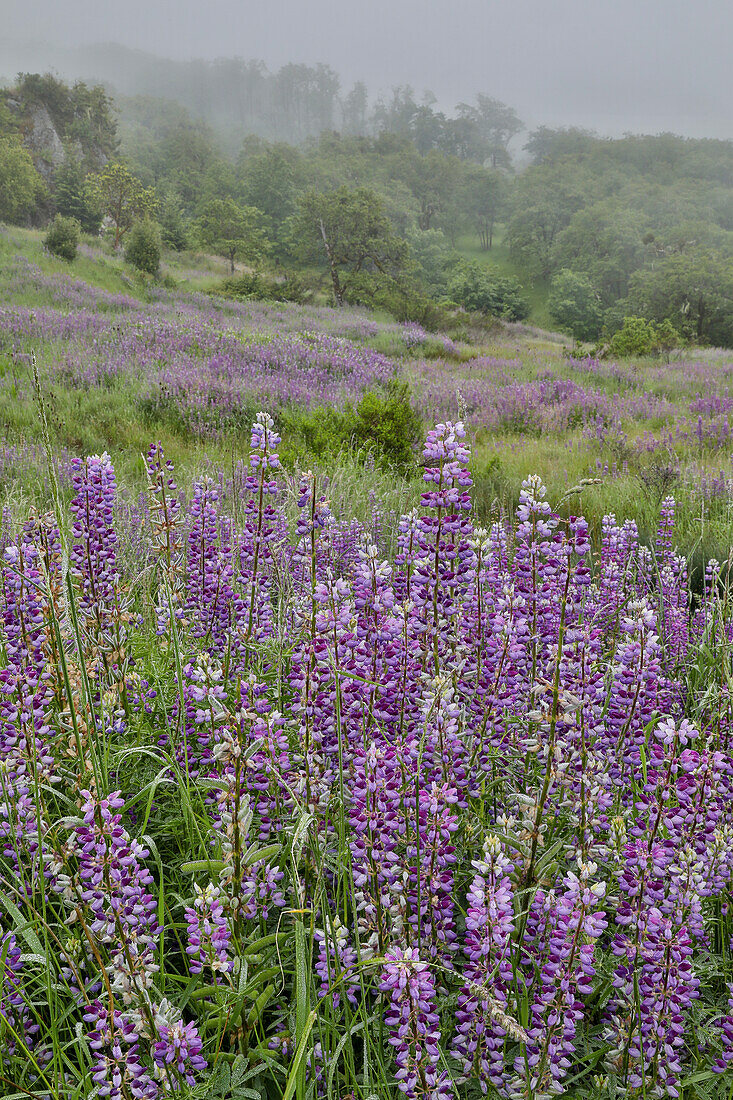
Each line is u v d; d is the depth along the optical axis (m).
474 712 2.81
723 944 2.54
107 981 1.92
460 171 187.50
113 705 3.19
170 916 2.44
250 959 2.18
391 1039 1.88
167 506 3.74
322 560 3.27
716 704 3.67
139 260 46.78
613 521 5.40
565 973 1.91
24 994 2.21
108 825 1.95
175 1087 1.92
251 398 16.12
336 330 35.25
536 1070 1.96
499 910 1.87
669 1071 2.05
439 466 2.69
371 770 2.11
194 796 2.89
